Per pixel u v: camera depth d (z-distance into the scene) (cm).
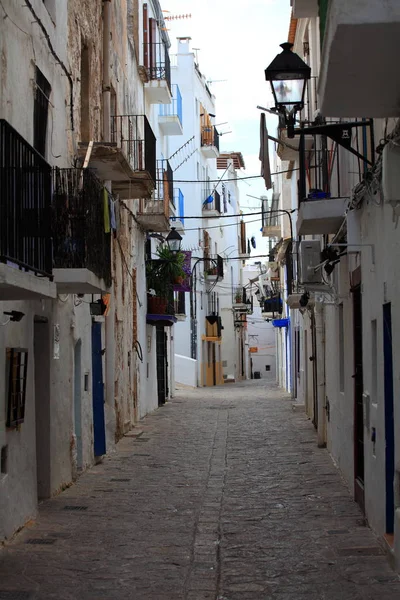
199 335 4303
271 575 746
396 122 699
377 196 828
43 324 1098
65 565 772
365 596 671
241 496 1119
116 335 1778
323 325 1596
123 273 1888
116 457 1498
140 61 2244
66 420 1198
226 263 5397
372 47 552
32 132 1006
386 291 793
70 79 1259
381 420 833
